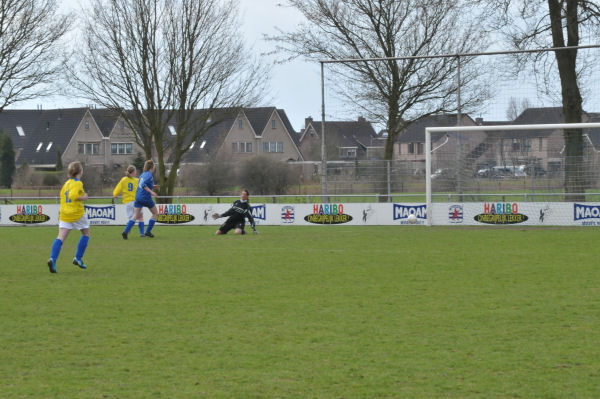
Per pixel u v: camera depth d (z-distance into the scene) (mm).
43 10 69062
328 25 62500
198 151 150500
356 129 67750
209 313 17688
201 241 37062
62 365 13195
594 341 14312
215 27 69000
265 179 87000
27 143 167500
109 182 97312
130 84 67938
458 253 29438
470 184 45125
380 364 13008
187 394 11492
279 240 36938
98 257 30094
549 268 24516
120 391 11680
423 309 17750
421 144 62625
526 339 14562
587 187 43188
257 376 12391
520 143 44281
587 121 48344
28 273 25203
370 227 45406
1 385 12023
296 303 18828
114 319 17094
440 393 11375
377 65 58094
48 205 53250
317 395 11367
